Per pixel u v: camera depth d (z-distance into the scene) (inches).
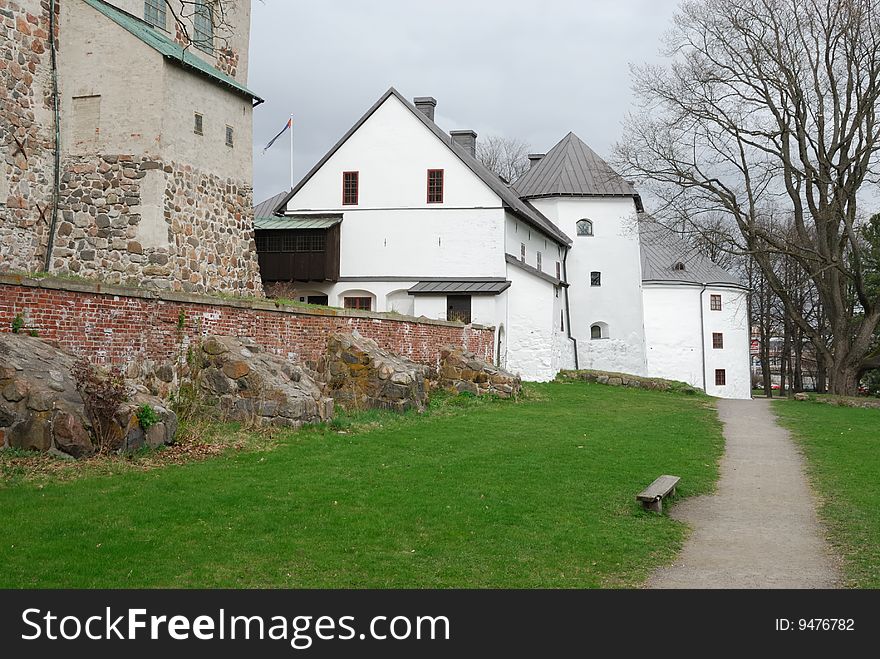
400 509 425.1
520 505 451.5
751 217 1355.8
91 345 537.6
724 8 1258.6
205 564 328.5
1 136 737.0
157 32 871.7
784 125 1298.0
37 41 780.0
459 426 734.5
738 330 1980.8
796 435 838.5
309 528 382.6
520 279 1439.5
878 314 1362.0
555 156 1915.6
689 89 1304.1
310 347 777.6
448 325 1090.7
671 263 1972.2
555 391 1218.0
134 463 468.8
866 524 440.8
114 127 792.3
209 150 858.8
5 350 464.1
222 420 603.8
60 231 796.6
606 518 441.1
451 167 1432.1
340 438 610.2
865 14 1190.9
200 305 635.5
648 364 1929.1
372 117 1457.9
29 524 354.6
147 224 782.5
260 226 1403.8
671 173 1339.8
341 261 1453.0
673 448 700.7
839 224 1385.3
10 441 445.4
